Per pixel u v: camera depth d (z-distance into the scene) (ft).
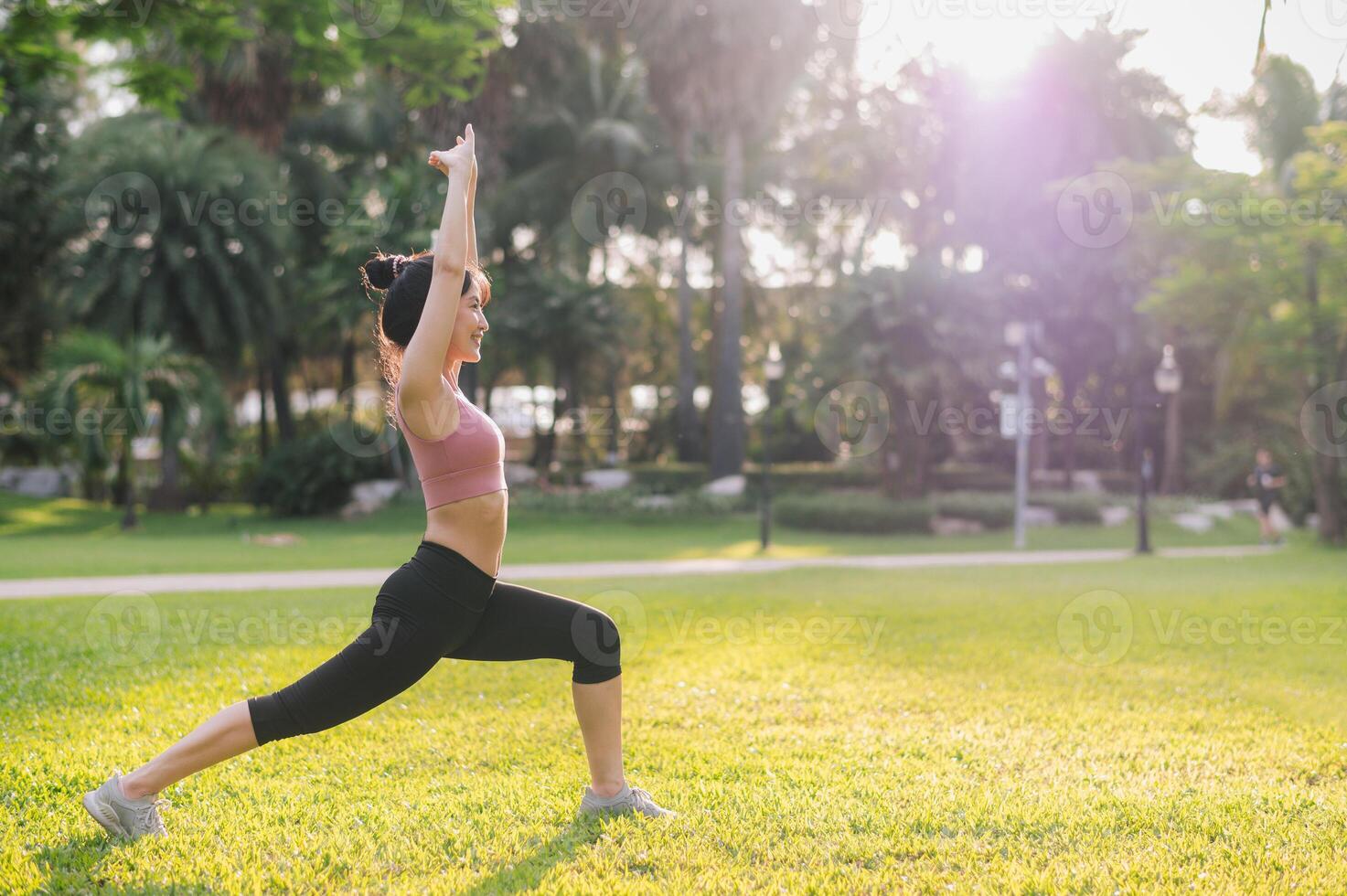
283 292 97.04
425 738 15.11
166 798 11.74
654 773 13.35
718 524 85.05
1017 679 20.56
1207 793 12.27
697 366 137.59
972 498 85.97
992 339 85.66
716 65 87.92
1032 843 10.44
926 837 10.67
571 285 102.32
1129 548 70.23
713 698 18.25
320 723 9.78
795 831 10.82
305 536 71.92
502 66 81.20
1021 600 34.47
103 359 78.43
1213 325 66.39
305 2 29.76
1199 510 93.30
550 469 110.42
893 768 13.55
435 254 9.60
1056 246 99.04
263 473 88.58
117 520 84.43
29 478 105.60
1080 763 13.98
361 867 9.71
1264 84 61.11
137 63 31.89
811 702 17.92
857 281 87.86
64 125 88.94
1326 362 61.67
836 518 79.61
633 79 108.27
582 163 105.70
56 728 15.23
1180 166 63.82
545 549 62.28
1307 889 9.16
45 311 89.35
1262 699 18.81
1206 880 9.28
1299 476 87.20
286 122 90.27
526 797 12.01
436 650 9.77
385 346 10.44
